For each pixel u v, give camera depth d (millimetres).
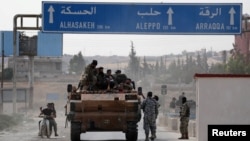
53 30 45375
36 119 66688
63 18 45375
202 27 46062
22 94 103938
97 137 34344
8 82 115375
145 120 29297
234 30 46156
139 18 45750
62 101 123312
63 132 40281
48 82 132125
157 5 45812
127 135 29000
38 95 124562
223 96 23734
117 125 28734
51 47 90812
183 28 46031
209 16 46031
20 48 89500
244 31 46344
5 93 98250
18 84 114625
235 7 46031
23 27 46281
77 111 28516
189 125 36281
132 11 45688
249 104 23656
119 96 28672
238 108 23688
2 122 48625
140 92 30828
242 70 92312
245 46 98938
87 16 45500
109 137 34344
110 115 28547
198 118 23781
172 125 44625
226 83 23750
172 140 30828
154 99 29531
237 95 23719
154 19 45812
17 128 47875
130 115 28656
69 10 45375
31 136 35875
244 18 46062
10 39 89062
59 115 87688
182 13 45969
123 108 28719
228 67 93625
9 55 88812
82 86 29891
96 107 28547
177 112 68750
